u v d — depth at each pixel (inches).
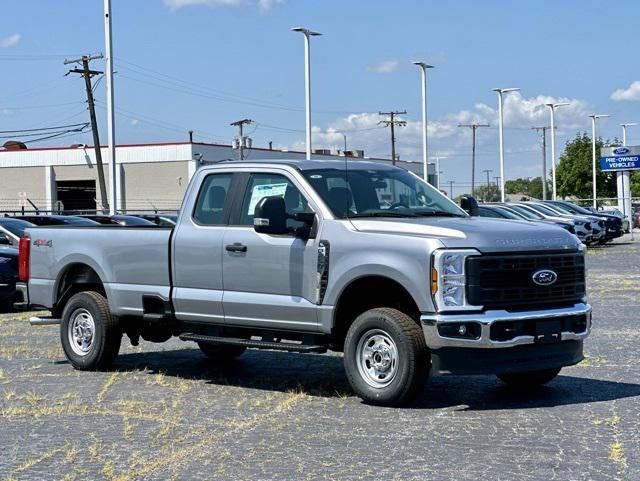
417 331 335.3
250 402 358.3
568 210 1547.7
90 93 2137.1
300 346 361.1
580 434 295.0
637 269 1030.4
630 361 434.6
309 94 1572.3
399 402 339.0
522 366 335.3
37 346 529.3
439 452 276.1
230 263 383.2
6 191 2861.7
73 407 353.1
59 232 454.6
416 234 337.1
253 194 386.3
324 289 354.9
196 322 400.2
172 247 403.9
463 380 401.4
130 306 422.9
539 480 245.6
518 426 308.2
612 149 2182.6
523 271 336.5
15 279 700.7
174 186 2625.5
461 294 326.6
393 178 392.8
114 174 1325.0
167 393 380.8
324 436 299.7
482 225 345.1
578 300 356.2
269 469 262.2
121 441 298.7
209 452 282.4
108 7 1299.2
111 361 439.5
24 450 290.7
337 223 355.3
